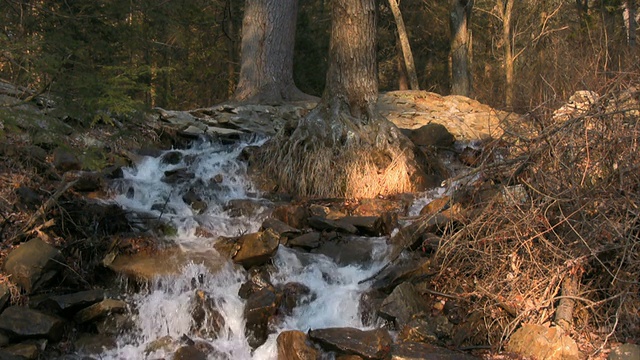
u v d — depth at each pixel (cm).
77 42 687
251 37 1520
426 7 2705
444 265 685
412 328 615
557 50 1327
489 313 630
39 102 836
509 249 654
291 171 923
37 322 584
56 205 728
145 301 641
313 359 577
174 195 863
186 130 1073
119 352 598
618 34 1734
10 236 682
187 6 1758
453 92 2127
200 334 629
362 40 944
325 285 690
